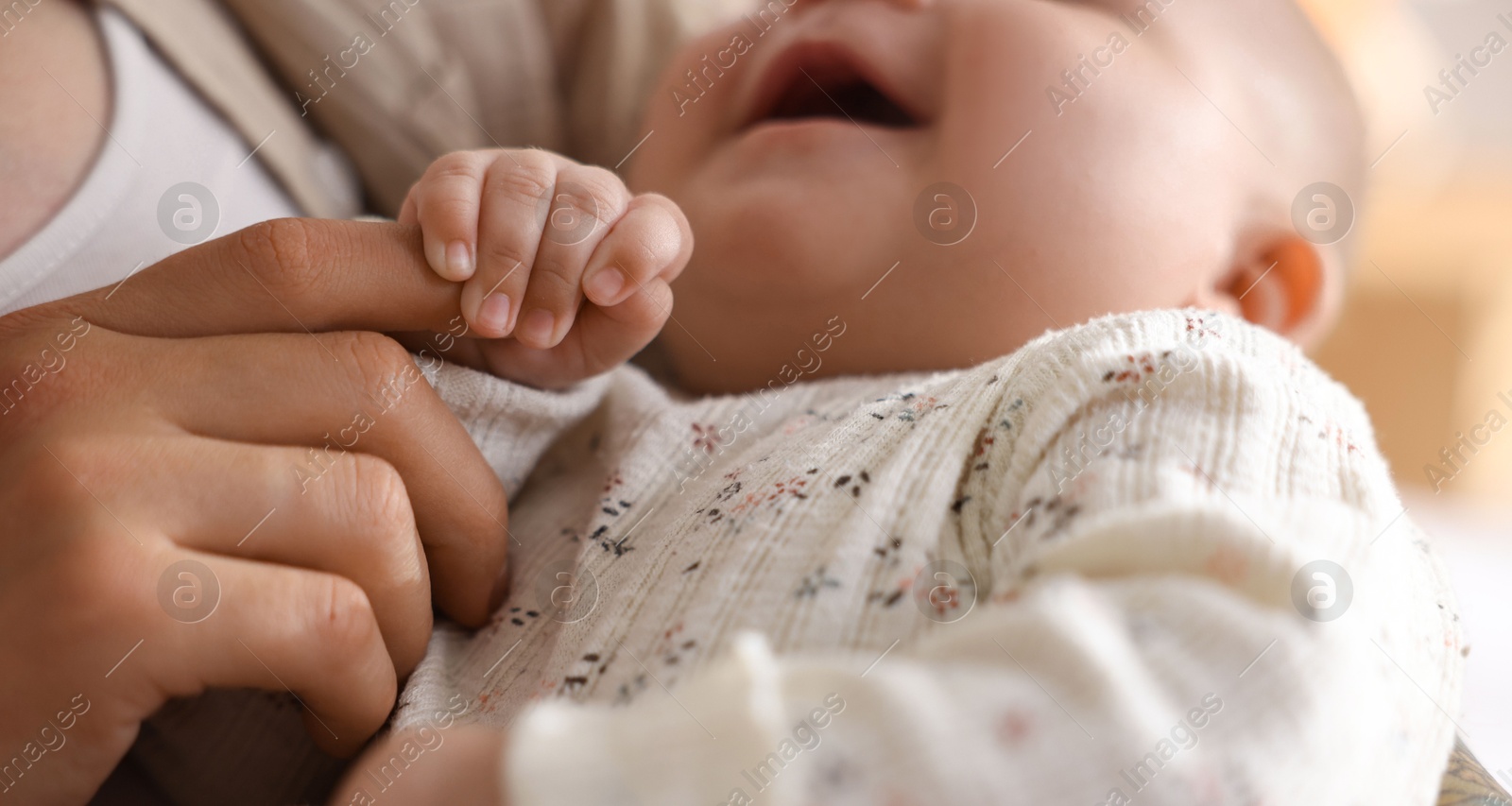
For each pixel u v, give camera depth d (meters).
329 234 0.28
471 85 0.41
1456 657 0.26
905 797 0.23
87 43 0.33
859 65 0.34
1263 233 0.36
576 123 0.44
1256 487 0.25
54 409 0.27
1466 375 0.61
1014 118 0.33
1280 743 0.23
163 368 0.27
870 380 0.33
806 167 0.34
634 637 0.26
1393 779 0.24
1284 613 0.24
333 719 0.27
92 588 0.26
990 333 0.34
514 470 0.31
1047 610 0.24
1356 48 0.51
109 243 0.32
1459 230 0.65
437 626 0.29
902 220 0.34
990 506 0.27
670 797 0.23
